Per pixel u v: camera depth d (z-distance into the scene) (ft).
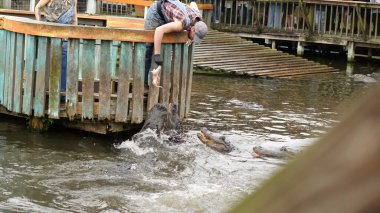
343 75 63.21
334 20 78.64
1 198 20.61
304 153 1.75
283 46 85.92
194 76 57.06
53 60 28.48
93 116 28.86
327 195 1.66
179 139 28.99
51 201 20.62
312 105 44.34
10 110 30.01
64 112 28.99
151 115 29.17
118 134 30.27
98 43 30.22
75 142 28.55
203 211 20.20
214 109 40.04
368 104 1.69
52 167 24.48
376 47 75.72
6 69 30.37
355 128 1.69
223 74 59.31
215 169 25.22
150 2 58.85
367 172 1.65
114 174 23.81
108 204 20.52
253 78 58.08
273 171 1.85
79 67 29.07
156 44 29.12
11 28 29.60
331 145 1.71
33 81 29.27
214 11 82.33
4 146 27.17
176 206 20.59
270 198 1.72
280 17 80.02
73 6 31.01
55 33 28.19
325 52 84.43
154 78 29.30
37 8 30.89
